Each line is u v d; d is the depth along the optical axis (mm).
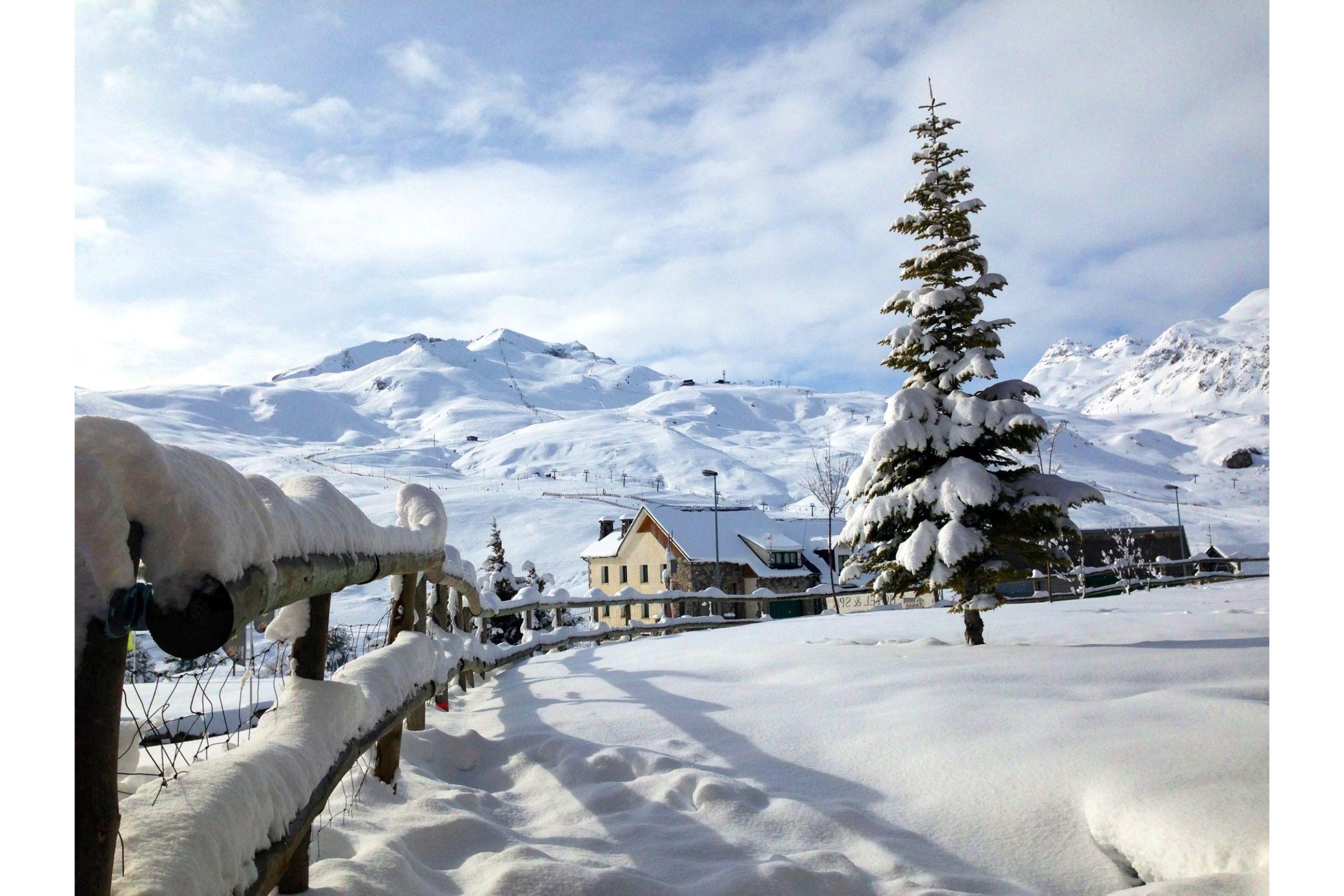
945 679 6520
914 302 10422
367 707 3275
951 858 3707
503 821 4188
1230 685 5816
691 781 4395
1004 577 9578
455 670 6223
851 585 33156
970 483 9344
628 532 54688
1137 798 3752
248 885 2002
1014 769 4355
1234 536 91125
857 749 4969
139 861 1660
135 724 2607
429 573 5758
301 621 3072
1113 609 15141
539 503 107250
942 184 10508
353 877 2889
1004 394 10133
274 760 2312
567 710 6328
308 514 2680
